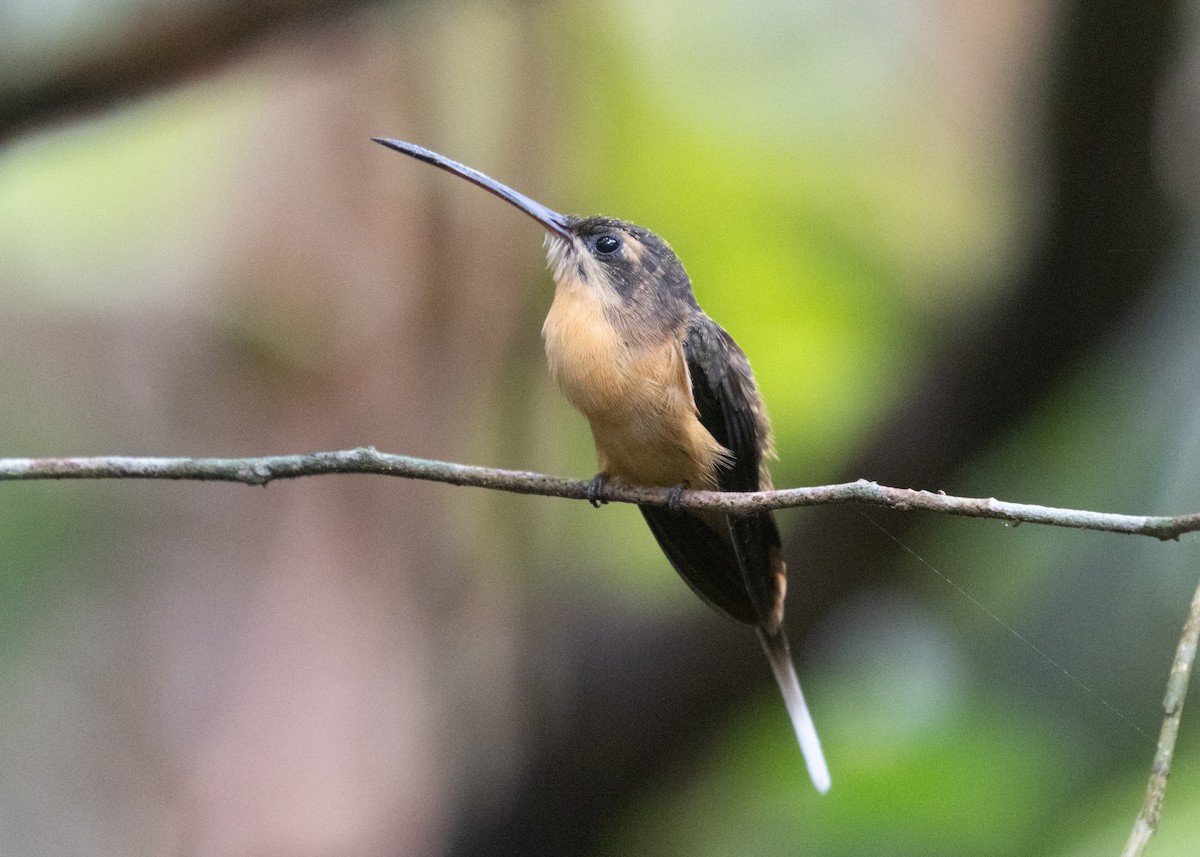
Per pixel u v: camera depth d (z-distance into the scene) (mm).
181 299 10945
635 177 10984
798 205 11016
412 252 10570
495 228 10602
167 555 10609
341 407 10531
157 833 10125
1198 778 8070
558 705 10086
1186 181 9594
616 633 10109
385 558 10328
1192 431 9422
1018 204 10086
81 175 11047
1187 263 9727
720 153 10977
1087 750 8492
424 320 10547
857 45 11391
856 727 9398
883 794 8594
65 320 11141
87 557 10719
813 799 8883
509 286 10602
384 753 10062
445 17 10531
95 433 10938
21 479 5809
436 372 10531
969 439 9992
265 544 10469
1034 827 8148
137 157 11031
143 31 9141
